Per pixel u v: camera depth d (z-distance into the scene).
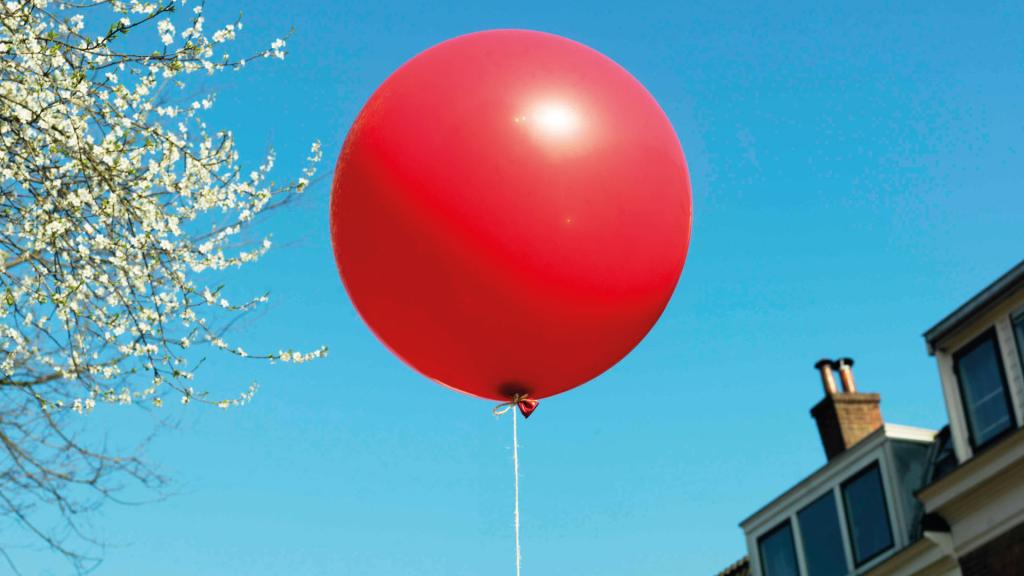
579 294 3.62
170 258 7.01
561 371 3.93
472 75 3.67
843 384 14.82
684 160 4.01
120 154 6.45
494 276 3.57
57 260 6.45
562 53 3.81
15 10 6.05
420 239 3.60
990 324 11.66
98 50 6.30
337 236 3.95
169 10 6.40
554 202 3.54
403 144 3.61
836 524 13.49
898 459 12.95
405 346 3.99
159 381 6.93
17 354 6.98
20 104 6.23
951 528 11.70
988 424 11.52
